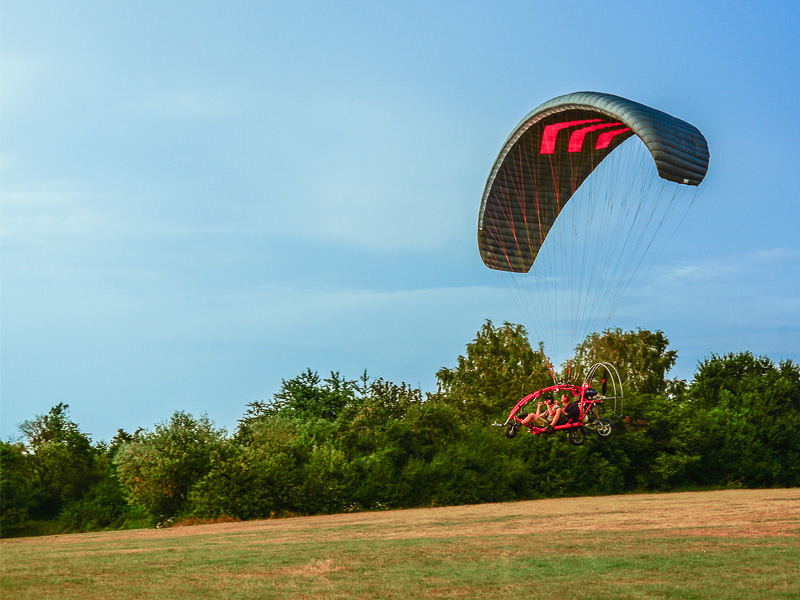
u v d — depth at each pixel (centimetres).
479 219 2594
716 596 1330
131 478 4069
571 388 2011
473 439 4591
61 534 3975
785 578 1491
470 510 3766
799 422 5672
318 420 5212
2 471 4288
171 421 4266
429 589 1455
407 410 4781
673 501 3997
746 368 7181
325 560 1895
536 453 4700
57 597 1409
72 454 5109
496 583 1511
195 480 3978
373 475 4106
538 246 2655
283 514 3897
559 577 1568
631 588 1424
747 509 3262
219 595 1418
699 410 5866
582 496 4703
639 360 8188
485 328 7919
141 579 1627
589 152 2566
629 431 5072
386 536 2528
